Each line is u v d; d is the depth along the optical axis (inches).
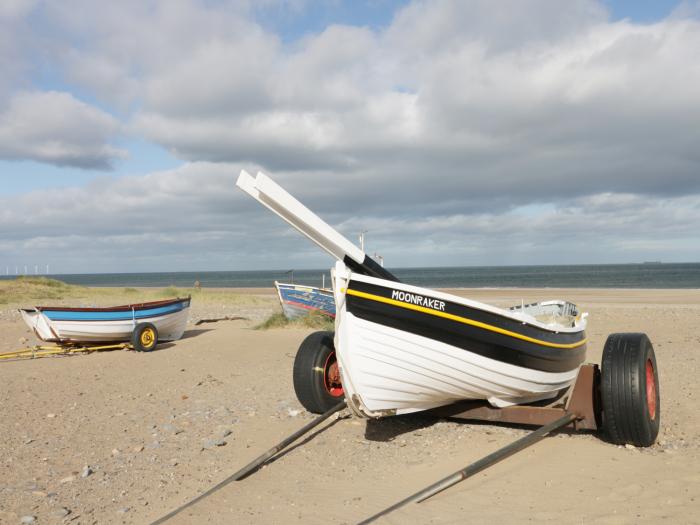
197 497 181.5
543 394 274.1
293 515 164.1
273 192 209.3
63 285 1683.1
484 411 245.3
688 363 401.1
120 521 167.5
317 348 273.9
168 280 6584.6
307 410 283.1
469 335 223.6
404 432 245.3
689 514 143.1
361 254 227.8
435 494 167.8
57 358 509.4
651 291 1722.4
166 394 346.9
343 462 209.8
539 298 1368.1
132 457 225.3
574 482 170.4
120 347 557.6
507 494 164.6
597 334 608.7
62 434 259.4
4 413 299.1
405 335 215.2
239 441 241.8
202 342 591.8
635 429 199.5
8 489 193.0
